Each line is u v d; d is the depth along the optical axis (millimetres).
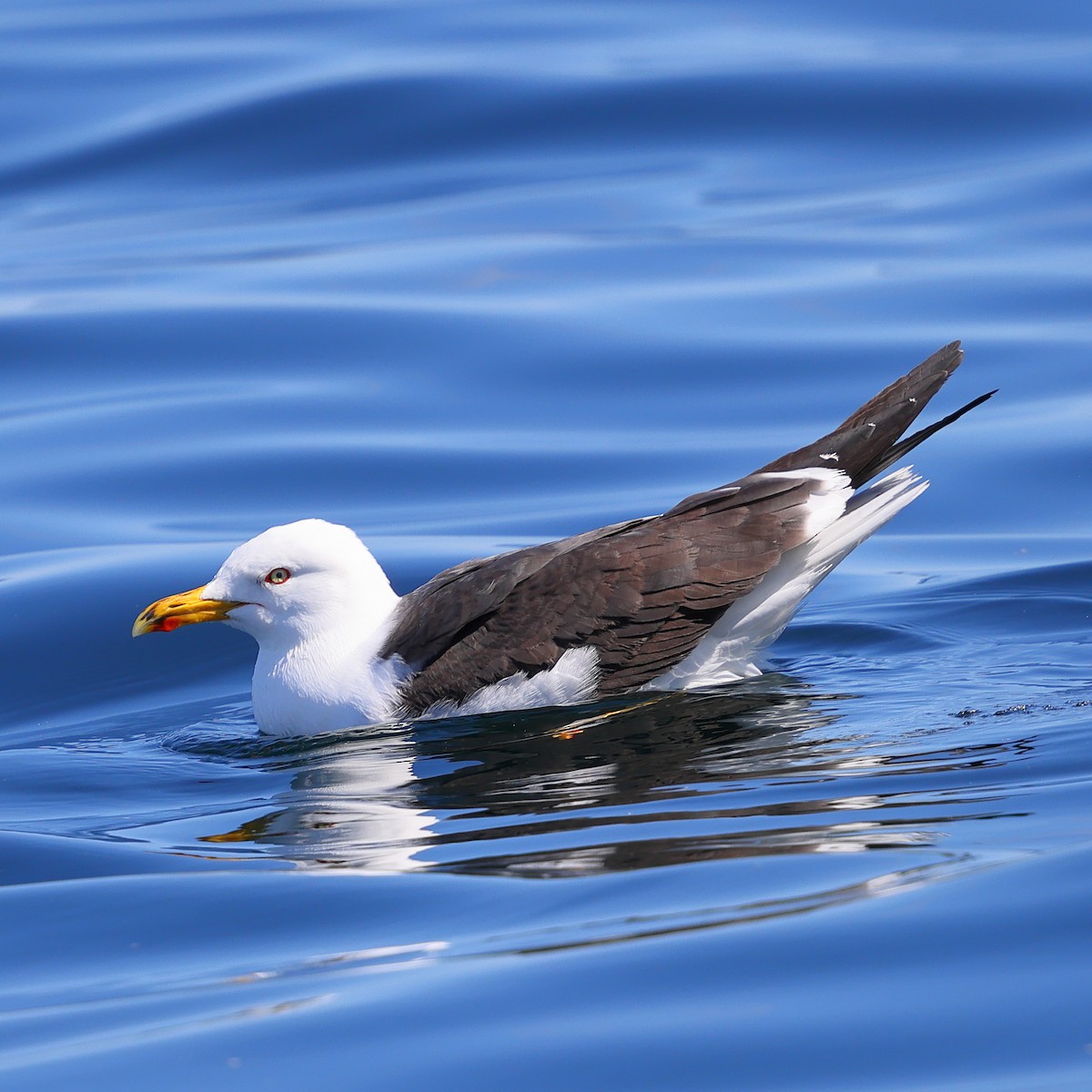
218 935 8477
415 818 10141
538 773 10852
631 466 18062
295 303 22219
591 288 22234
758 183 25453
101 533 17234
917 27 29891
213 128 27688
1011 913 7664
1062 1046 6676
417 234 24500
